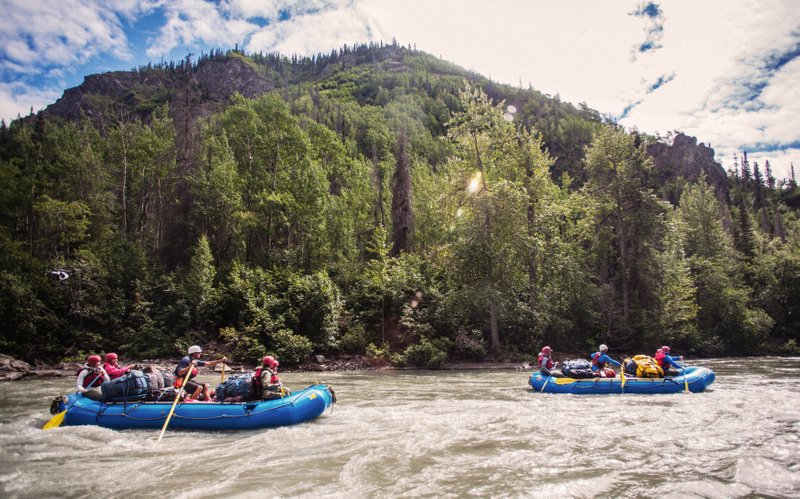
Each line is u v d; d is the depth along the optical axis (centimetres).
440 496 545
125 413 962
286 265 3272
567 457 707
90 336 2709
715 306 3931
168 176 4172
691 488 568
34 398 1407
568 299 3253
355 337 2742
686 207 5872
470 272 2823
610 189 3569
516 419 1005
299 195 3656
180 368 1046
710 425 928
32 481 625
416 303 2886
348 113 13100
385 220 4347
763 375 1917
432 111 15262
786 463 671
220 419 938
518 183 2856
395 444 800
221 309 2819
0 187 3578
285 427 938
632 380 1377
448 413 1085
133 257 3219
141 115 14900
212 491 575
